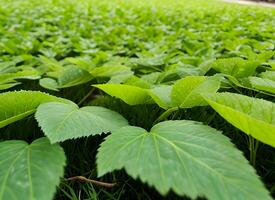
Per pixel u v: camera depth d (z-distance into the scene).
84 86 0.33
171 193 0.16
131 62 0.36
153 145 0.13
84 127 0.16
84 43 0.49
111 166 0.13
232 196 0.11
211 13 0.90
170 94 0.20
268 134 0.13
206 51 0.40
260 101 0.16
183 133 0.14
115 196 0.17
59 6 1.08
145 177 0.12
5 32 0.60
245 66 0.27
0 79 0.28
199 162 0.12
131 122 0.23
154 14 0.88
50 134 0.15
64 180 0.17
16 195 0.11
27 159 0.13
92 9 1.02
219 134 0.14
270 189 0.16
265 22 0.68
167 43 0.50
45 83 0.28
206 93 0.16
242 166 0.12
